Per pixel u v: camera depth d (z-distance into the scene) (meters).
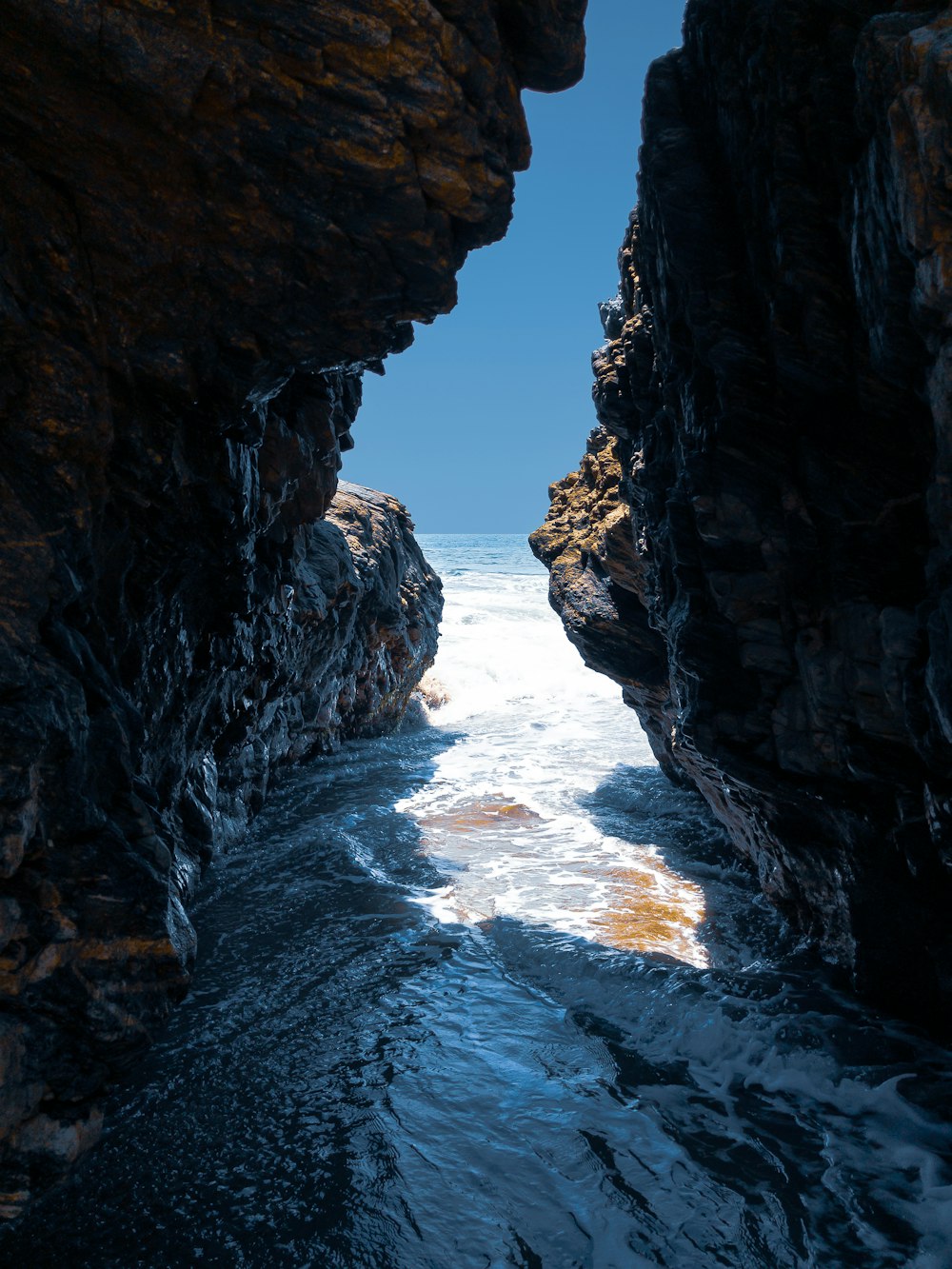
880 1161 5.74
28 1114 5.19
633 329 9.66
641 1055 7.07
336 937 9.27
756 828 9.60
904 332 5.95
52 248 5.74
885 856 7.39
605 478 13.90
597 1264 4.92
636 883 10.91
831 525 7.24
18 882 5.16
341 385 10.28
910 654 6.53
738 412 7.54
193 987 8.13
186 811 10.41
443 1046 7.17
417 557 22.05
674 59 8.38
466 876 11.16
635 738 19.44
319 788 15.33
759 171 7.04
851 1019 7.39
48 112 5.49
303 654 14.43
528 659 27.39
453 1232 5.17
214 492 7.47
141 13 5.25
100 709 5.97
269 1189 5.53
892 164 5.40
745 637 7.97
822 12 6.46
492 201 6.59
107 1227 5.22
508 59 6.52
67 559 5.79
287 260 6.36
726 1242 5.07
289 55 5.54
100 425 6.09
